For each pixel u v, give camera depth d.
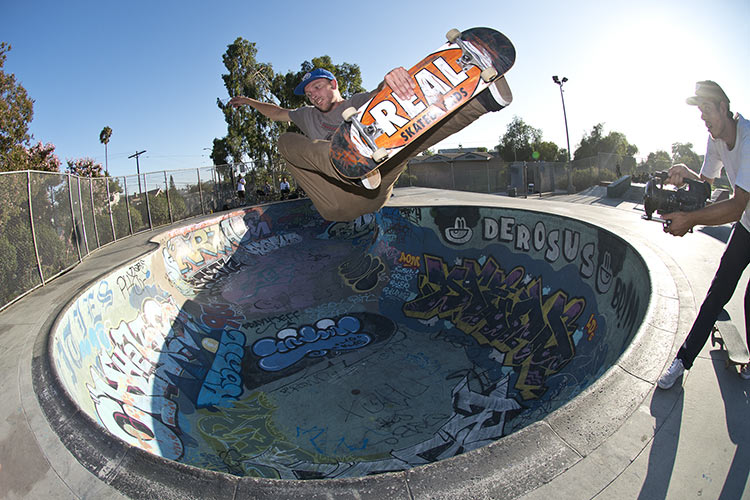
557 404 5.53
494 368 7.38
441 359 8.05
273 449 5.96
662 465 2.23
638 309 4.54
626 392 2.76
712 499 2.03
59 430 3.30
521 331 7.88
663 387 2.75
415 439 6.02
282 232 15.98
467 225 10.21
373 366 8.05
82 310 6.43
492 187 34.88
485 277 9.55
